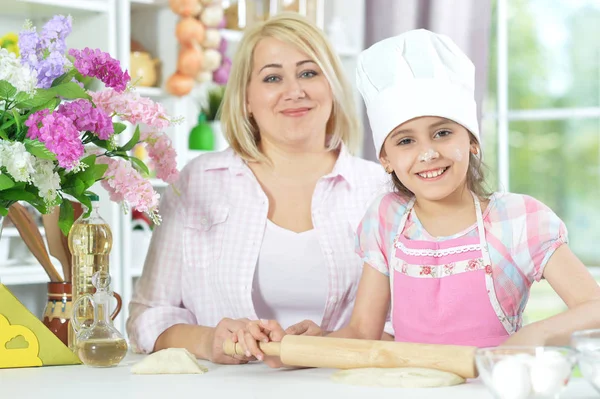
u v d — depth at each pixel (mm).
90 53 1530
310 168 2025
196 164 2049
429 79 1528
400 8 3625
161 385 1306
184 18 3342
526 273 1558
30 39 1502
